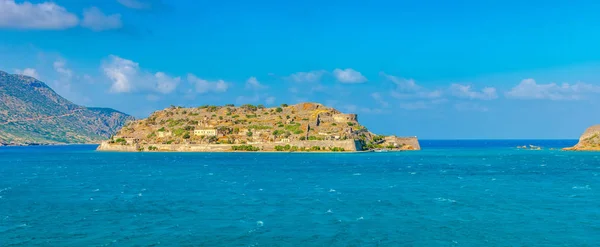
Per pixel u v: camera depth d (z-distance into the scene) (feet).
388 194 473.26
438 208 396.37
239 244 295.28
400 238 306.35
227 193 481.87
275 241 301.02
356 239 304.71
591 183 561.02
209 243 297.33
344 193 480.64
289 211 385.91
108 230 326.44
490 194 470.39
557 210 386.52
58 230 326.24
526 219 354.74
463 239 303.68
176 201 433.48
